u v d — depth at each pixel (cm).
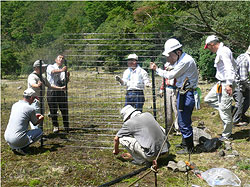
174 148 513
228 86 478
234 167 428
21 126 518
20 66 2356
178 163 431
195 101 471
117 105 796
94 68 724
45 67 600
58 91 625
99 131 639
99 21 4319
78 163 475
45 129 670
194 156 475
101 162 476
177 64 465
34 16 6041
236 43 1020
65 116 635
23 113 521
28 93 538
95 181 413
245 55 572
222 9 1136
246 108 607
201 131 540
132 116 444
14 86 1402
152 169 353
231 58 493
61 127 642
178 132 589
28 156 518
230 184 381
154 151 424
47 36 4809
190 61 460
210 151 491
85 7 5381
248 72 571
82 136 609
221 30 1058
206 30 1228
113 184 400
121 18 2275
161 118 655
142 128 430
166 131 545
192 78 467
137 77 583
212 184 383
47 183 415
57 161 489
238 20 988
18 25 5897
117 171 441
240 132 570
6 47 3409
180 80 473
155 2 1438
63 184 410
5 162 495
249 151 479
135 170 441
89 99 838
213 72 1222
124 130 440
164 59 545
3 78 1859
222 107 510
